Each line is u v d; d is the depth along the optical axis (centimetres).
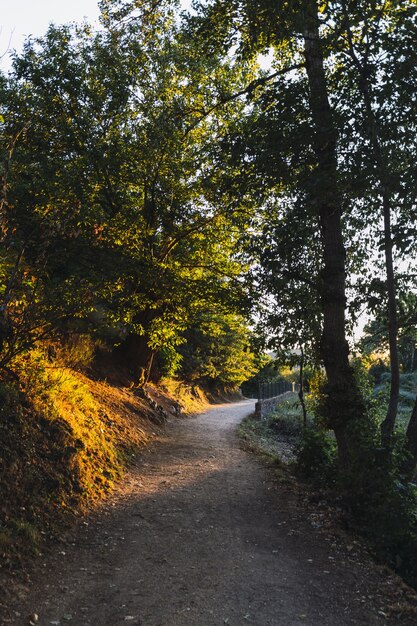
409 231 779
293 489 954
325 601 501
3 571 487
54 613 444
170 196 1533
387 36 764
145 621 439
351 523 747
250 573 557
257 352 1083
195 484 950
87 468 827
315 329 1045
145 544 629
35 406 820
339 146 838
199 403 3212
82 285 783
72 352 1164
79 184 1333
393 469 755
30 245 714
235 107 1536
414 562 658
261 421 2398
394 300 882
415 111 767
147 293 1549
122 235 1417
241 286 1339
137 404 1588
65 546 591
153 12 1281
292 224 921
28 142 1379
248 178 971
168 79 1506
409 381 2598
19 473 662
